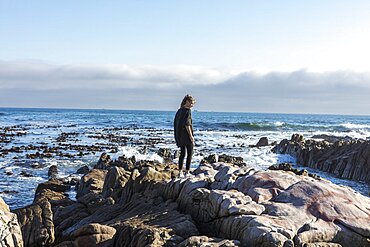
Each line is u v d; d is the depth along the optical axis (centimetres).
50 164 2741
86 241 838
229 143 4328
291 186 868
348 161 2636
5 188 1983
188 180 1035
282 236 678
